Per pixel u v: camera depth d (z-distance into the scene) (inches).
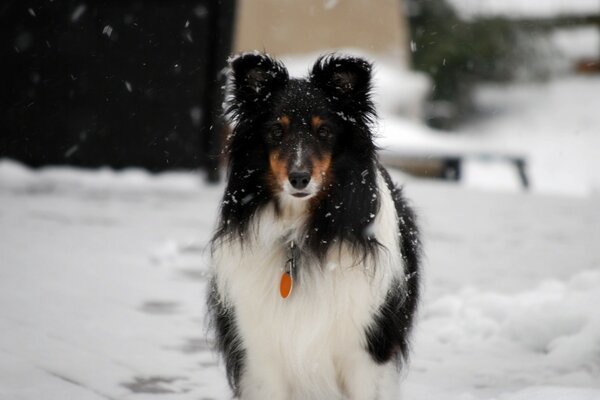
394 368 200.4
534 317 267.9
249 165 197.9
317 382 194.5
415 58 1616.6
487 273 387.9
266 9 1117.7
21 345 255.1
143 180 709.3
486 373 238.5
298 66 1113.4
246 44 1099.3
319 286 189.6
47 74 703.7
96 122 716.7
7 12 688.4
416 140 1104.2
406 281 207.0
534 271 393.4
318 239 191.6
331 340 191.5
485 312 292.8
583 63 1823.3
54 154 714.2
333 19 1182.3
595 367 236.2
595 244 472.7
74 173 711.7
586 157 1537.9
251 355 194.2
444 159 1082.1
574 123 1673.2
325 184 193.5
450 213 611.8
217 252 200.4
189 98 714.8
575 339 248.7
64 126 713.0
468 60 1647.4
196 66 709.9
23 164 711.1
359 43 1218.0
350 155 197.3
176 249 405.7
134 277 362.3
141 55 711.7
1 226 477.4
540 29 1777.8
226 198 201.2
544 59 1761.8
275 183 192.7
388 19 1249.4
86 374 230.4
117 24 706.2
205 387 223.1
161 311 305.4
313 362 191.5
